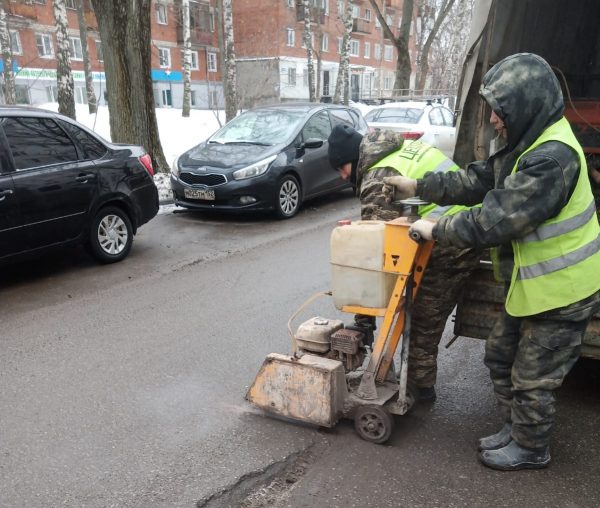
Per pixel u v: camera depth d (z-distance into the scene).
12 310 5.16
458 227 2.46
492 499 2.62
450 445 3.04
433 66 38.06
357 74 51.28
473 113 3.84
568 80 5.26
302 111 9.56
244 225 8.41
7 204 5.34
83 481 2.79
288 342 4.42
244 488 2.73
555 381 2.61
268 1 41.47
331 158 3.30
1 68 29.55
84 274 6.18
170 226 8.35
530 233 2.49
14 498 2.68
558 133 2.40
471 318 3.30
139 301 5.35
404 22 22.17
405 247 2.75
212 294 5.52
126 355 4.21
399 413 2.96
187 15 26.30
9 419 3.36
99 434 3.20
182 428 3.24
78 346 4.38
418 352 3.29
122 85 10.39
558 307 2.49
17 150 5.54
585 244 2.48
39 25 32.97
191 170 8.46
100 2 9.88
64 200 5.86
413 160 3.06
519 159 2.43
